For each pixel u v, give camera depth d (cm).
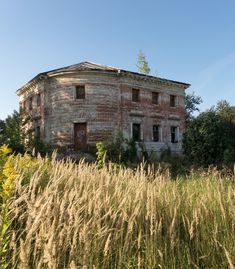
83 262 303
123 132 2795
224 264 412
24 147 2275
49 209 315
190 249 441
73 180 527
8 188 336
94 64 3030
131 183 524
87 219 375
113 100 2786
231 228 469
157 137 3114
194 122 1902
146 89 3036
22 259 258
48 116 2844
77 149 2612
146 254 392
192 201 524
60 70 2755
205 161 1791
